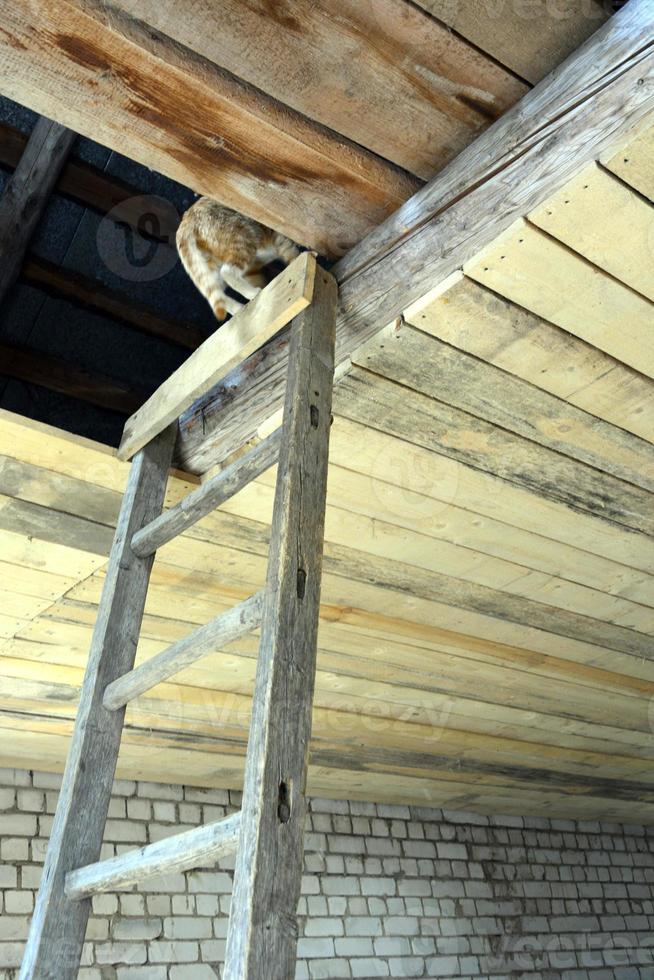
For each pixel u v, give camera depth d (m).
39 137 3.45
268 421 2.28
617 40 1.43
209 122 1.60
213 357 2.17
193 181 1.76
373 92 1.57
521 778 5.51
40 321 4.03
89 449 2.39
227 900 5.00
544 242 1.67
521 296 1.81
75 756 1.97
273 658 1.48
